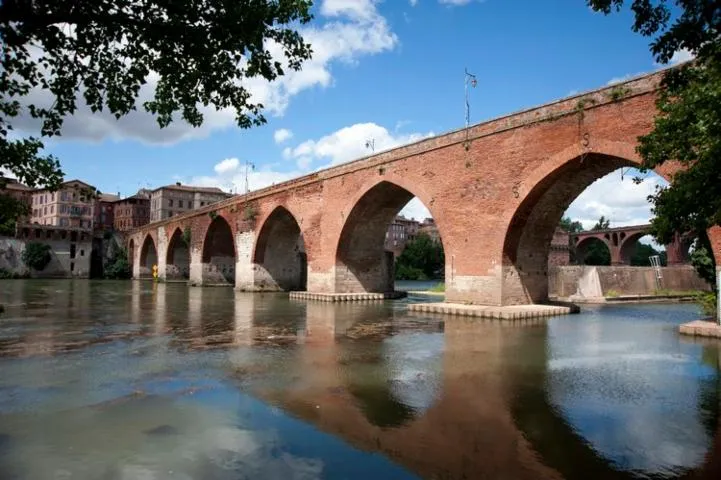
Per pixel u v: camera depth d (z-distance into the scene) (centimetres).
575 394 807
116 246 7050
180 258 5422
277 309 2205
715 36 472
